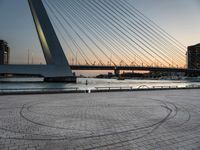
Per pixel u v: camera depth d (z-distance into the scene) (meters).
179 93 19.14
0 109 9.43
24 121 7.08
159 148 4.72
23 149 4.60
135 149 4.65
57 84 55.06
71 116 7.95
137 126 6.53
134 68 60.50
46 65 50.06
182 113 8.80
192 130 6.14
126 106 10.58
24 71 49.47
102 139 5.28
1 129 6.09
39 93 17.00
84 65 61.00
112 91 20.34
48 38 45.19
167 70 59.81
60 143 4.97
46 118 7.57
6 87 46.53
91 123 6.86
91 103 11.56
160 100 13.39
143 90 22.38
